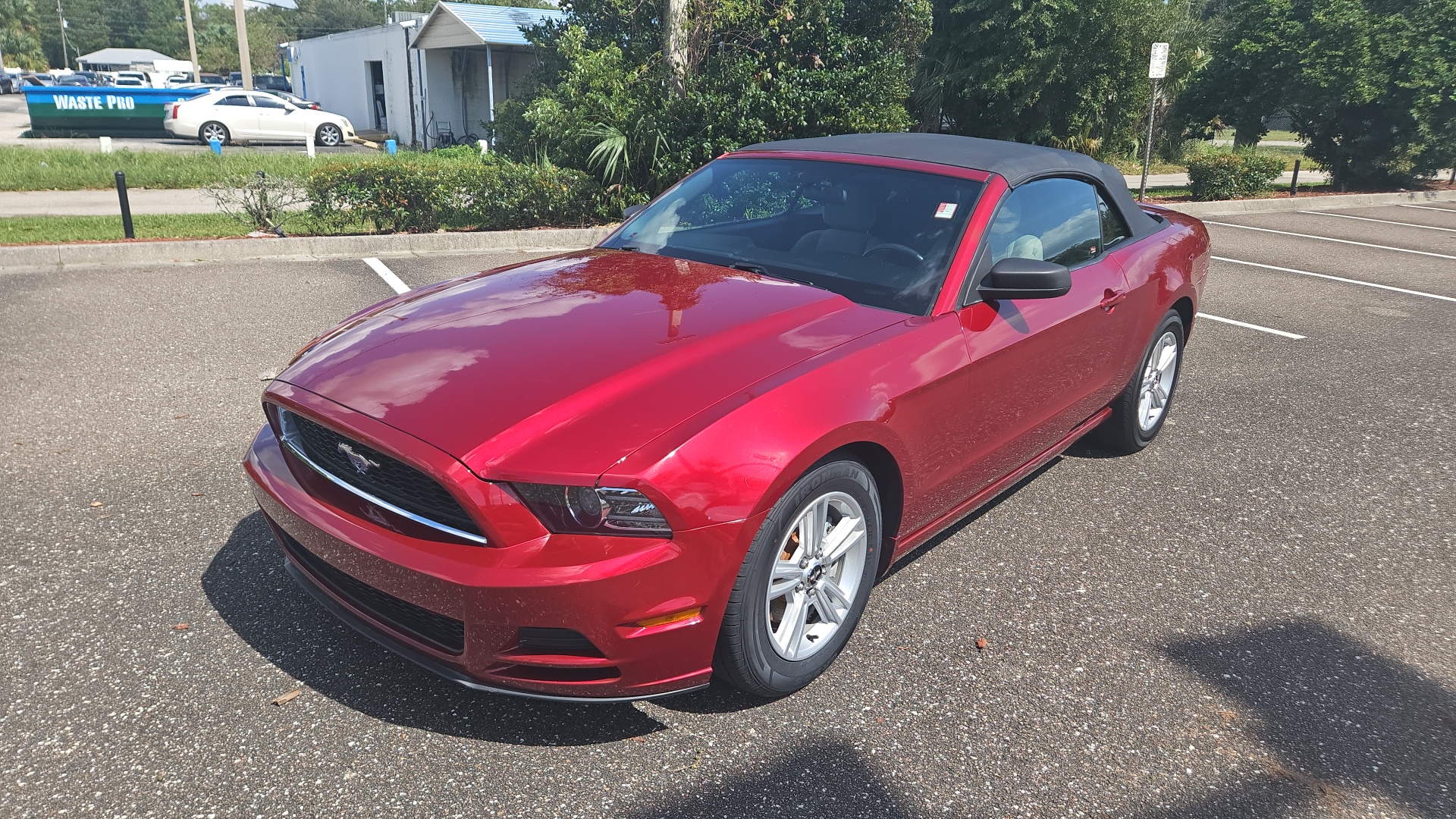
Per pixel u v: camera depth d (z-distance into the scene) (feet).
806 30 40.70
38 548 11.28
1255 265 35.91
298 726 8.38
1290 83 62.85
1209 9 90.89
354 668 9.24
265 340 20.29
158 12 358.84
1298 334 24.99
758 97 37.11
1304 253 39.42
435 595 7.55
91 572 10.80
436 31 79.71
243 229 33.47
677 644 7.88
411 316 10.00
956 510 11.45
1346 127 66.59
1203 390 19.81
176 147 73.51
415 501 7.89
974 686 9.37
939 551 12.32
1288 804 7.92
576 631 7.52
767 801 7.68
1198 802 7.90
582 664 7.70
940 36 56.54
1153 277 14.39
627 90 38.45
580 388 8.13
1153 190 59.77
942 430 10.12
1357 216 55.01
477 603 7.39
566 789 7.73
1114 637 10.36
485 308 10.02
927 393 9.66
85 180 48.26
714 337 9.05
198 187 49.70
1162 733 8.77
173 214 37.96
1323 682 9.67
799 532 8.75
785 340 9.18
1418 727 9.00
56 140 78.64
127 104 84.69
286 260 29.48
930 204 11.41
